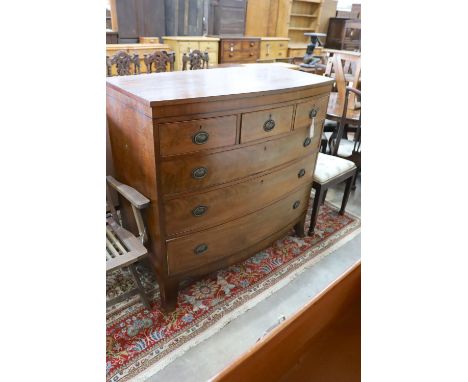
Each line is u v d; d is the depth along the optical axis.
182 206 1.36
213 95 1.22
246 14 4.23
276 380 0.96
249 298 1.72
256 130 1.42
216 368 1.37
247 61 3.93
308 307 0.94
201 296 1.71
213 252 1.58
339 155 2.64
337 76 2.77
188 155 1.26
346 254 2.10
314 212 2.17
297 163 1.76
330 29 5.35
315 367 1.01
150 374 1.33
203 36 3.59
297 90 1.50
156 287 1.74
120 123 1.38
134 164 1.37
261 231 1.77
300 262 2.00
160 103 1.11
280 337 0.87
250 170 1.50
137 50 2.86
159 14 3.17
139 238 1.51
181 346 1.45
